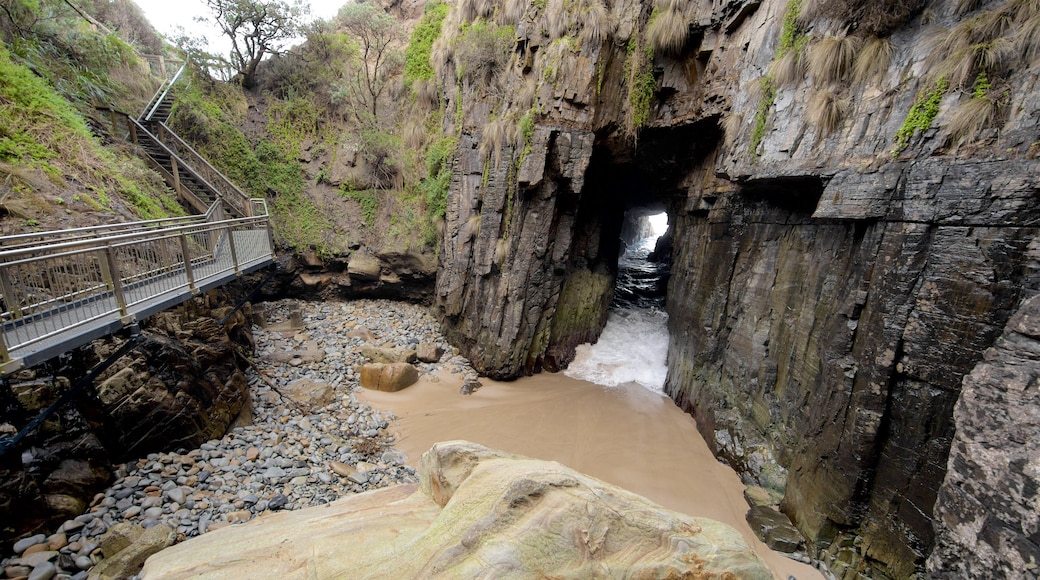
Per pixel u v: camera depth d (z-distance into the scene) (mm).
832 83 6516
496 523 2752
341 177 16766
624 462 8836
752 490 7645
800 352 7523
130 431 6309
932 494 5168
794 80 7172
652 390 12242
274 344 12164
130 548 4781
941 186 5137
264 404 9297
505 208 12148
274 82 17250
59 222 6609
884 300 5684
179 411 6902
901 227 5523
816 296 7293
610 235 16250
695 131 10867
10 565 4395
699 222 11523
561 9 10641
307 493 6809
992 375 4266
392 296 17203
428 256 15906
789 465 7379
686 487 8070
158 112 13562
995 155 4785
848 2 6195
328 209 16578
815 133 6695
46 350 4305
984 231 4836
